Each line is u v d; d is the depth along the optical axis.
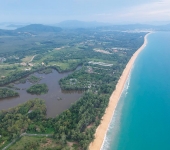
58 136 114.00
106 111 151.25
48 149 104.56
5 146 107.88
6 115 134.50
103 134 124.56
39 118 137.12
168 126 135.25
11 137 113.75
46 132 122.44
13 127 119.88
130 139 120.56
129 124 137.25
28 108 152.25
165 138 122.06
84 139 109.38
